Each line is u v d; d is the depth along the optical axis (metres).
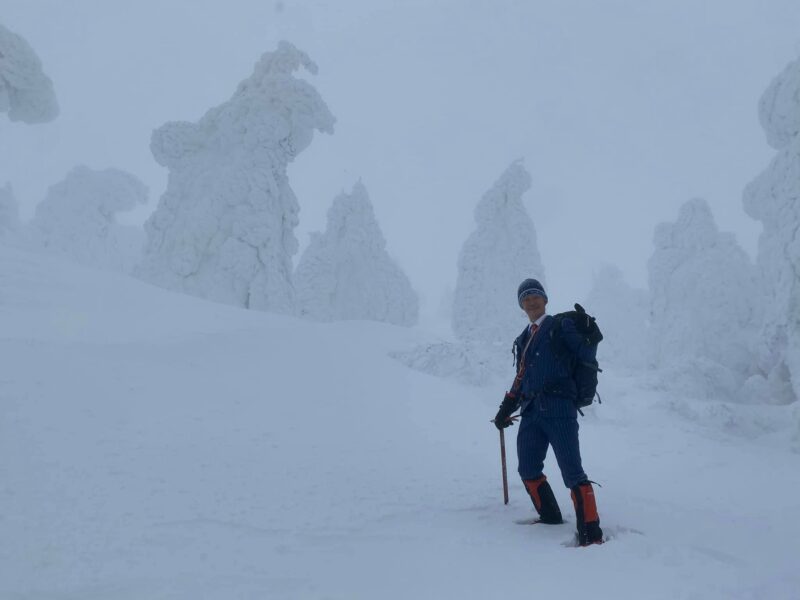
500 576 2.68
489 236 30.16
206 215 20.03
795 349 16.28
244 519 3.47
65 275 10.89
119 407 5.54
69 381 5.78
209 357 7.88
